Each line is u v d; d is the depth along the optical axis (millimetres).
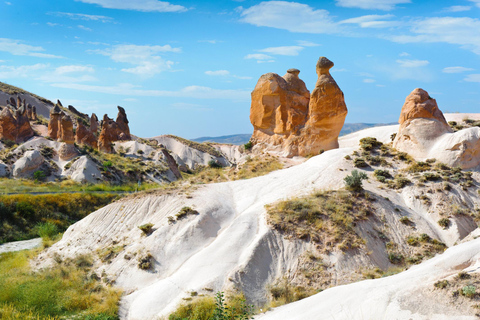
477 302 14867
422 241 26703
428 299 15742
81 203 56281
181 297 23625
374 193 30531
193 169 129750
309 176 34500
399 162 34594
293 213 28016
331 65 44000
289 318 18750
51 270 30031
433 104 35844
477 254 17781
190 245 28609
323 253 25375
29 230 49844
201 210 31266
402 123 36500
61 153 75375
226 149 157000
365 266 24719
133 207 35750
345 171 33875
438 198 29828
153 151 96125
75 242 34844
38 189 61344
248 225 28047
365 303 16906
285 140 46562
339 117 43656
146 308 23719
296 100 47562
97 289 26812
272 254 25656
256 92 49281
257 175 40719
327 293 19656
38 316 22797
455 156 32875
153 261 28062
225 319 20656
